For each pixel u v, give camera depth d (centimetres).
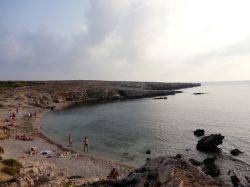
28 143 4288
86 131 5894
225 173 3253
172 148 4469
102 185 1450
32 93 11931
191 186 1238
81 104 12231
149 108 10569
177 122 7231
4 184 1845
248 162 3684
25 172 2383
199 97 16288
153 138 5222
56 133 5619
